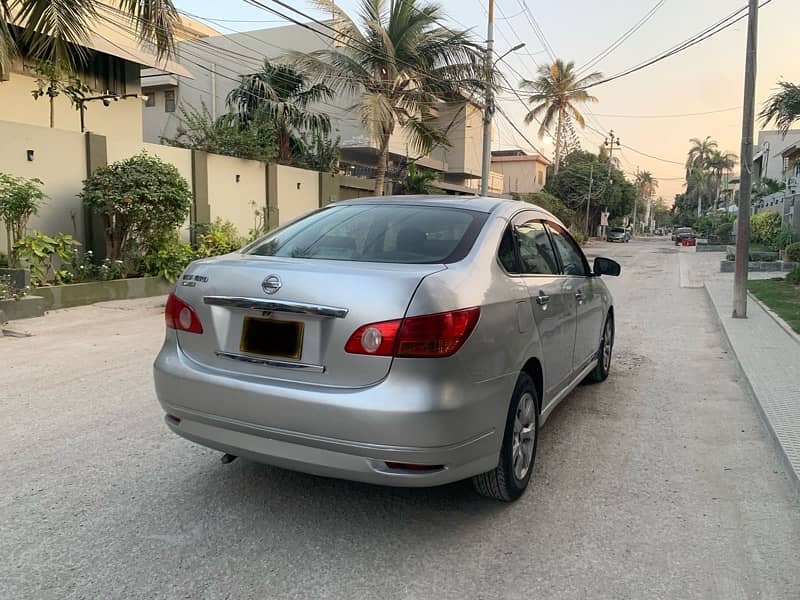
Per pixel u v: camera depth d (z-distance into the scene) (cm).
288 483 391
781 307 1138
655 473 420
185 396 337
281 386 309
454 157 3653
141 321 986
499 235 382
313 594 281
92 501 364
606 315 628
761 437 492
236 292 325
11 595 275
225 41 2788
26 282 1010
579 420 530
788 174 3200
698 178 9550
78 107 1384
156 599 275
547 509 366
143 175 1200
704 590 288
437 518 352
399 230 378
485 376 319
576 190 5434
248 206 1712
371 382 295
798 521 355
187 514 350
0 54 953
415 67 1995
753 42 1025
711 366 738
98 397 568
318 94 2203
